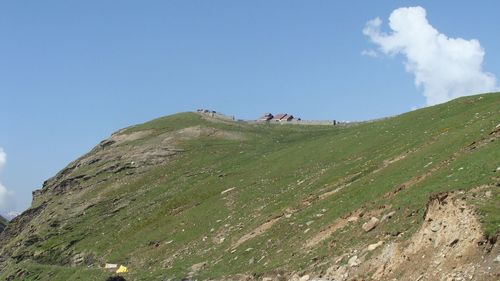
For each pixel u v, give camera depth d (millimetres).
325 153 84375
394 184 49562
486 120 54219
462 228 31547
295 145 109125
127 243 86688
